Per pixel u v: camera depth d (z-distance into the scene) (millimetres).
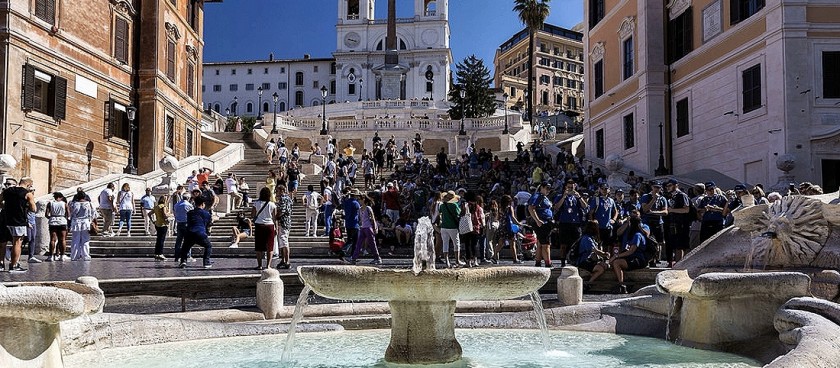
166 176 26844
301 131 50406
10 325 4680
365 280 6000
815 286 7379
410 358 6582
